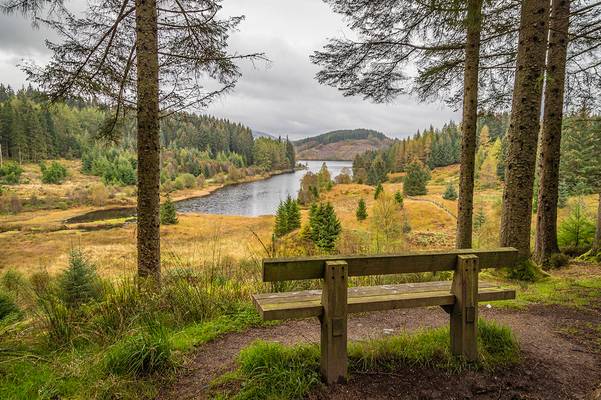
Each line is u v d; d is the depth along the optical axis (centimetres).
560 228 977
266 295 258
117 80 547
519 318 391
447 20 497
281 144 17412
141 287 439
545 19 532
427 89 796
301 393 224
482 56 738
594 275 620
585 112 818
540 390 244
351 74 743
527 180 573
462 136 721
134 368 262
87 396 234
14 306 440
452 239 2877
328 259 232
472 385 245
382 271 246
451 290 271
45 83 521
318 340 330
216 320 382
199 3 596
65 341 337
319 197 6681
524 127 563
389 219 2703
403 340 287
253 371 244
